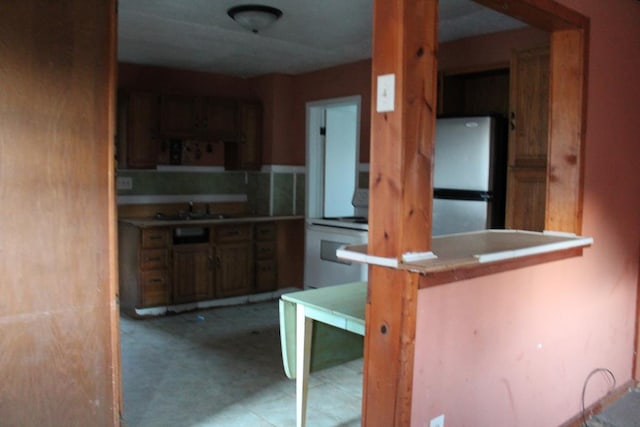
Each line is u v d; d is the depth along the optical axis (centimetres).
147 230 458
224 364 353
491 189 352
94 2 207
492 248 218
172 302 476
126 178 507
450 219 366
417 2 176
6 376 194
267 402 296
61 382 207
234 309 500
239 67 520
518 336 231
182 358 364
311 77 536
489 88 408
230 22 368
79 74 205
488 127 349
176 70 531
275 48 441
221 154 570
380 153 181
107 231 217
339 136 564
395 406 180
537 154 318
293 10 338
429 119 184
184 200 545
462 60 403
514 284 226
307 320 242
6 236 192
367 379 190
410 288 175
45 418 204
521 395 236
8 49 189
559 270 255
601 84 279
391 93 175
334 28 379
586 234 276
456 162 363
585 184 273
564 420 269
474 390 209
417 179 182
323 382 332
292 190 561
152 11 344
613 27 286
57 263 204
